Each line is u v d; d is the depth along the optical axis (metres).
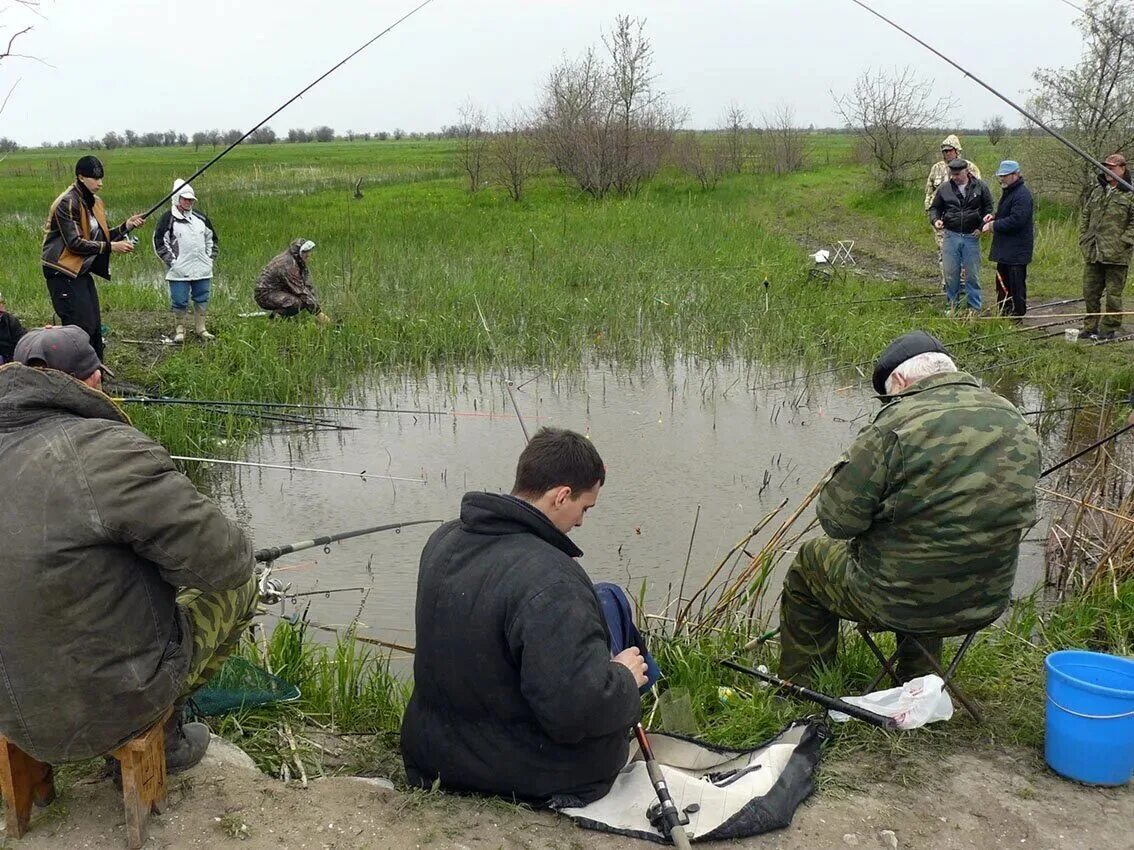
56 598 2.53
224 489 7.59
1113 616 4.67
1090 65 16.30
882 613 3.59
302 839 2.88
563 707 2.74
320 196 28.89
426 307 12.72
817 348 10.99
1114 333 10.57
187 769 3.19
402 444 8.55
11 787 2.80
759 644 4.72
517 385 10.26
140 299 12.95
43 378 2.63
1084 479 6.62
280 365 10.26
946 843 3.00
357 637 4.98
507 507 2.90
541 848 2.88
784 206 25.23
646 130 30.06
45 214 24.19
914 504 3.41
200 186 33.91
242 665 3.98
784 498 7.04
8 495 2.54
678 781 3.14
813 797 3.21
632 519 6.73
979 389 3.54
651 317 12.66
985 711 3.81
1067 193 17.48
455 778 3.08
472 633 2.87
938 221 11.81
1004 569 3.48
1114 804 3.21
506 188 29.06
